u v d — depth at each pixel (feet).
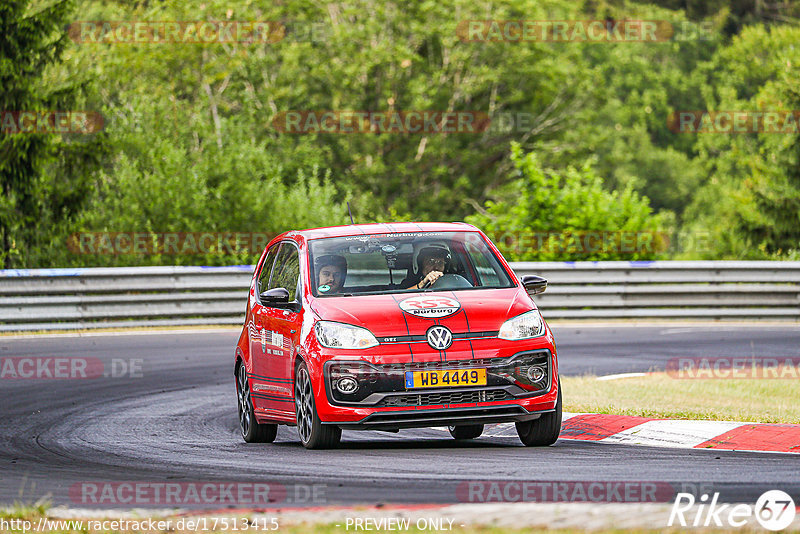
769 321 254.68
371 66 549.13
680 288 254.88
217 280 243.19
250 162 375.66
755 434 99.66
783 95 474.90
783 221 427.33
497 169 620.90
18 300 225.76
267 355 107.45
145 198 333.83
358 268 103.65
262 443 111.65
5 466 96.48
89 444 110.32
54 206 325.62
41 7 357.41
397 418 92.32
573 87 624.18
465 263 104.94
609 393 136.36
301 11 586.86
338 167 580.30
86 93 338.34
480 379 92.99
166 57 486.38
